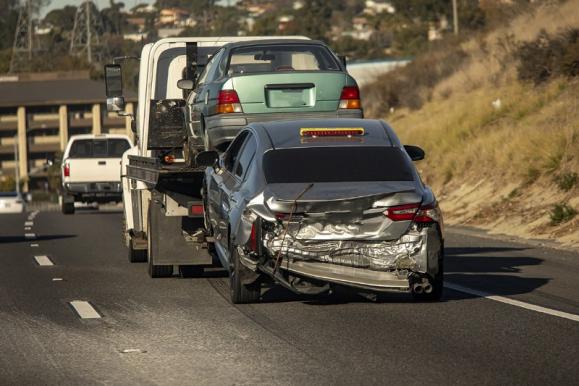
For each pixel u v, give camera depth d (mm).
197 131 35094
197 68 38719
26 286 32812
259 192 26344
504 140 62500
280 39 37562
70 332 24156
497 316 25031
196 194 32906
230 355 21016
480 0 153625
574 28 74875
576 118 56344
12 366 20453
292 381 18547
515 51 86375
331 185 26375
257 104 32531
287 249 25625
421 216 25891
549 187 51812
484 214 53250
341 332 23250
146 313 26719
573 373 18797
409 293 28750
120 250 44812
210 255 33406
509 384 18062
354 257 25750
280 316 25578
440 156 70500
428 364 19766
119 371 19766
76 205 99812
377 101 113938
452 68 103500
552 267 34844
